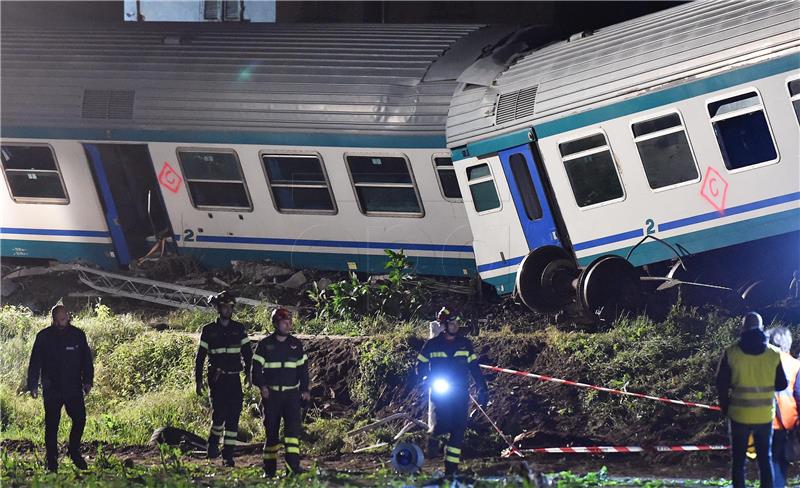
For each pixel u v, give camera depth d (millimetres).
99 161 59750
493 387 40125
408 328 46125
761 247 43906
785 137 41594
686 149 44125
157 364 47031
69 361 33625
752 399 26062
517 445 36875
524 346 42281
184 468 33656
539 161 48781
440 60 54625
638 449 34938
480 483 29312
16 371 47594
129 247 60531
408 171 53438
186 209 58438
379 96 54219
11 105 60031
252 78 56875
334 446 38469
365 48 56500
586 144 46938
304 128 55312
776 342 27422
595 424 37625
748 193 42750
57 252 61062
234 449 36844
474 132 50281
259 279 56062
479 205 50688
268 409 32375
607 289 44344
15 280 60000
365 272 55031
